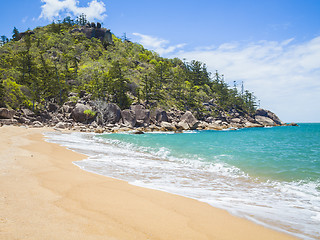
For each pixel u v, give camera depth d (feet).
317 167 40.29
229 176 34.27
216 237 13.24
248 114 457.27
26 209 15.21
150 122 232.73
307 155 55.16
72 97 230.27
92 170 32.91
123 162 42.32
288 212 18.71
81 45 424.05
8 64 271.08
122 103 243.60
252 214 17.63
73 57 352.08
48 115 193.47
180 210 17.58
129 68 386.32
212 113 364.38
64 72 272.10
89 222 13.94
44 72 237.45
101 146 69.92
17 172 26.21
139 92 292.61
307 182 30.60
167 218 15.74
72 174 28.37
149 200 19.65
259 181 31.32
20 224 12.75
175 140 97.14
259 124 404.36
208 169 39.52
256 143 91.40
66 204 17.01
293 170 38.01
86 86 265.95
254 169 39.06
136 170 35.35
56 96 237.45
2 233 11.34
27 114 177.68
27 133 95.09
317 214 18.47
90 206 17.02
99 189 22.15
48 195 18.80
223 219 16.24
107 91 248.73
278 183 30.17
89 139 95.14
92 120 192.75
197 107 348.18
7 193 18.30
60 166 33.27
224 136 138.31
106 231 12.85
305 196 24.30
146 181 28.19
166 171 35.83
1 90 166.81
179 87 365.61
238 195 23.85
